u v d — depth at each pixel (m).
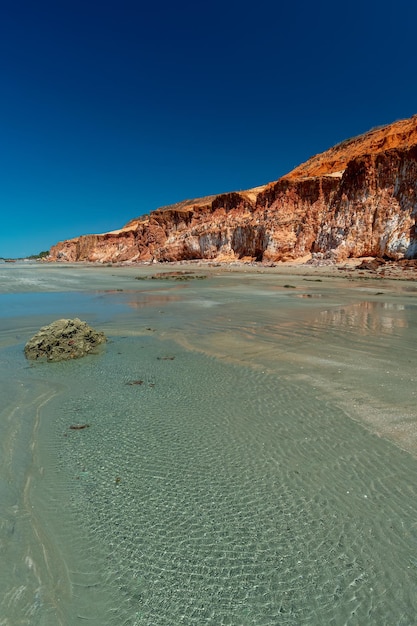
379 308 15.54
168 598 2.79
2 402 6.55
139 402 6.42
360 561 3.05
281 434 5.12
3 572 3.05
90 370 8.27
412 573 2.93
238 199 64.00
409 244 33.78
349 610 2.66
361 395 6.31
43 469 4.48
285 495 3.87
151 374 7.89
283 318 13.78
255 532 3.39
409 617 2.61
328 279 29.11
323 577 2.92
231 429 5.34
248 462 4.49
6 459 4.71
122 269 56.00
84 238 117.56
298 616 2.63
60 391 7.06
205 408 6.09
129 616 2.66
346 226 40.00
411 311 14.66
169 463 4.54
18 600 2.81
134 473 4.36
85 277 39.84
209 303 18.36
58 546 3.31
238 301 18.80
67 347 9.49
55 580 2.98
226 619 2.61
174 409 6.09
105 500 3.90
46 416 5.95
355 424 5.29
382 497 3.77
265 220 51.56
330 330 11.52
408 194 35.53
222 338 10.96
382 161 38.38
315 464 4.38
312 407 5.93
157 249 74.88
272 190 53.88
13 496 4.00
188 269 48.94
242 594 2.80
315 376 7.38
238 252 56.09
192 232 66.19
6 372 8.27
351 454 4.55
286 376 7.45
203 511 3.69
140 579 2.96
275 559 3.09
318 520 3.50
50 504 3.86
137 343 10.70
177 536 3.38
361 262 36.12
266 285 26.59
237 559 3.11
